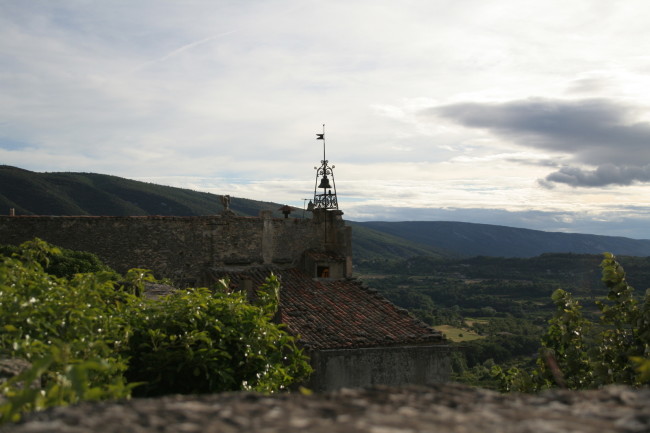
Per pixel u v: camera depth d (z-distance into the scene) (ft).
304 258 100.17
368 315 83.71
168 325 38.17
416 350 75.66
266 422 11.23
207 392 37.45
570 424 11.01
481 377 181.88
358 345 73.72
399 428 10.69
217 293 43.29
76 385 15.81
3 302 27.43
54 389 16.38
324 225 103.91
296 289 91.56
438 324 326.85
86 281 32.76
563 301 49.83
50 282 31.35
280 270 98.22
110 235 87.04
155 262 89.71
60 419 11.57
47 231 83.20
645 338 40.70
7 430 10.90
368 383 72.95
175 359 36.55
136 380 36.42
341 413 11.98
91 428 10.85
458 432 10.50
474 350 226.99
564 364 48.37
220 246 94.48
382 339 75.61
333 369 71.61
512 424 11.06
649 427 10.73
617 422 11.14
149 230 89.66
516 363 221.05
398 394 13.64
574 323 48.75
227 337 39.86
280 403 12.86
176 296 42.45
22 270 31.78
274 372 42.65
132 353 36.37
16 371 19.99
